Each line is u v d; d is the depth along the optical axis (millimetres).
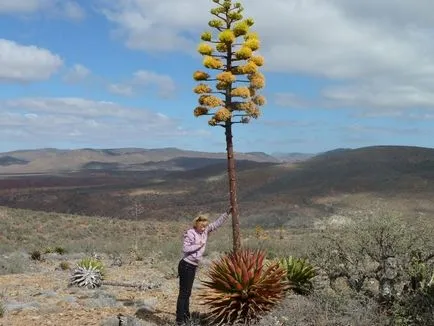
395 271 9281
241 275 9328
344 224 10000
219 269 9594
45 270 20250
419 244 9281
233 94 10234
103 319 10211
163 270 18797
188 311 9836
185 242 9750
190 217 103125
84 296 12820
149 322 10078
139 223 63750
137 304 11781
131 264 21875
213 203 120750
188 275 9711
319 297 9336
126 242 36438
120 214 124875
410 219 9797
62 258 25312
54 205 149500
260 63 10672
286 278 10508
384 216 9508
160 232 57562
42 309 10938
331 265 9977
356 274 9758
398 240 9328
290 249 20469
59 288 14594
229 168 10375
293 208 84688
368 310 8586
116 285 15195
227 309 9289
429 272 8984
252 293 9234
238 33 10672
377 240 9469
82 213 133125
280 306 9234
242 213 86625
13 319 10219
